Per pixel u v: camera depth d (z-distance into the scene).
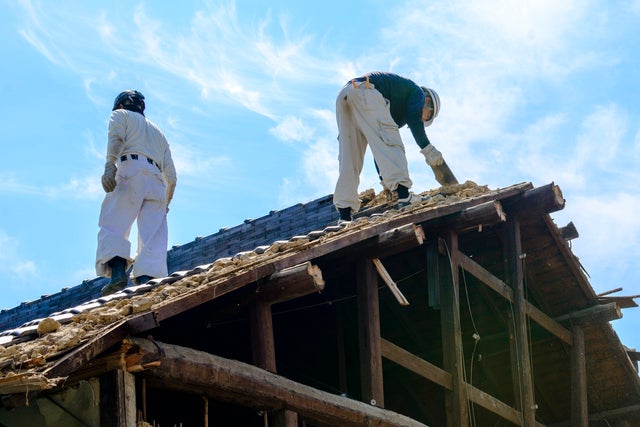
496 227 11.73
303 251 8.54
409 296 11.94
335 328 11.30
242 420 11.15
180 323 8.61
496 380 13.26
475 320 12.53
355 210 11.93
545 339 12.78
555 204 11.50
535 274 12.54
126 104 11.78
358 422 8.99
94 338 6.71
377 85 12.07
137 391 7.27
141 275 11.05
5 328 14.49
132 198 11.23
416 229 9.50
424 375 10.11
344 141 12.00
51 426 7.02
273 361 8.35
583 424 12.39
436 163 12.07
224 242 13.33
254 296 8.38
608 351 13.00
